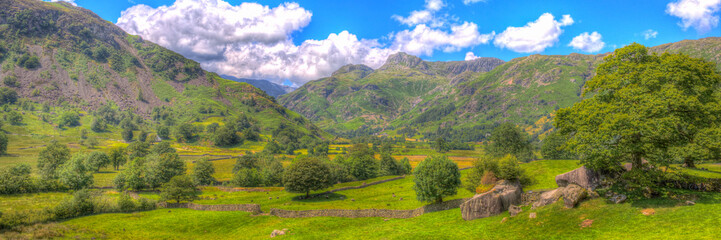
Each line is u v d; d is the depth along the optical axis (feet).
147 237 212.02
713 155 155.94
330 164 452.35
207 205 296.92
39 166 451.12
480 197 183.01
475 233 160.35
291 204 310.86
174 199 329.93
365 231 202.90
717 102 149.28
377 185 398.83
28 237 185.88
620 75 160.04
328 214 253.24
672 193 140.77
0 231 197.67
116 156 508.12
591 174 165.48
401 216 232.73
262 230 224.74
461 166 453.58
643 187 145.18
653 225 119.34
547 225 144.66
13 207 261.85
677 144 144.36
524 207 176.96
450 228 176.76
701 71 145.89
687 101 130.21
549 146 395.14
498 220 168.76
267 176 433.07
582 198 155.74
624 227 124.26
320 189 352.69
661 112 135.85
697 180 142.82
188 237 217.15
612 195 150.00
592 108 157.17
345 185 404.16
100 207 270.46
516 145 388.78
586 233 128.06
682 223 115.24
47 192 330.75
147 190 391.45
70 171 348.38
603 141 142.00
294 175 336.70
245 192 400.88
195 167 458.50
